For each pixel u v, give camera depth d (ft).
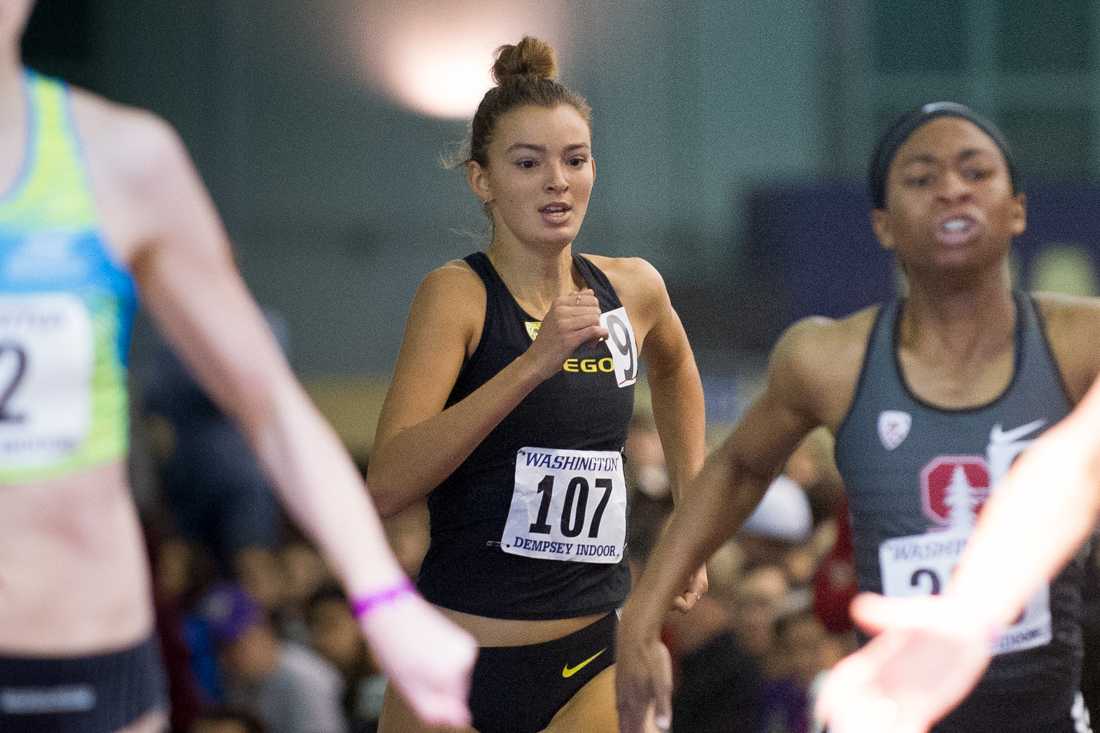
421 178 134.31
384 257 133.80
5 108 17.30
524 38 33.19
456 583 32.78
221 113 131.54
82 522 17.70
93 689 17.80
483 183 33.12
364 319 133.90
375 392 119.03
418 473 30.55
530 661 32.73
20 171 17.20
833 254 115.75
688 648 53.01
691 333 117.08
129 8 130.41
